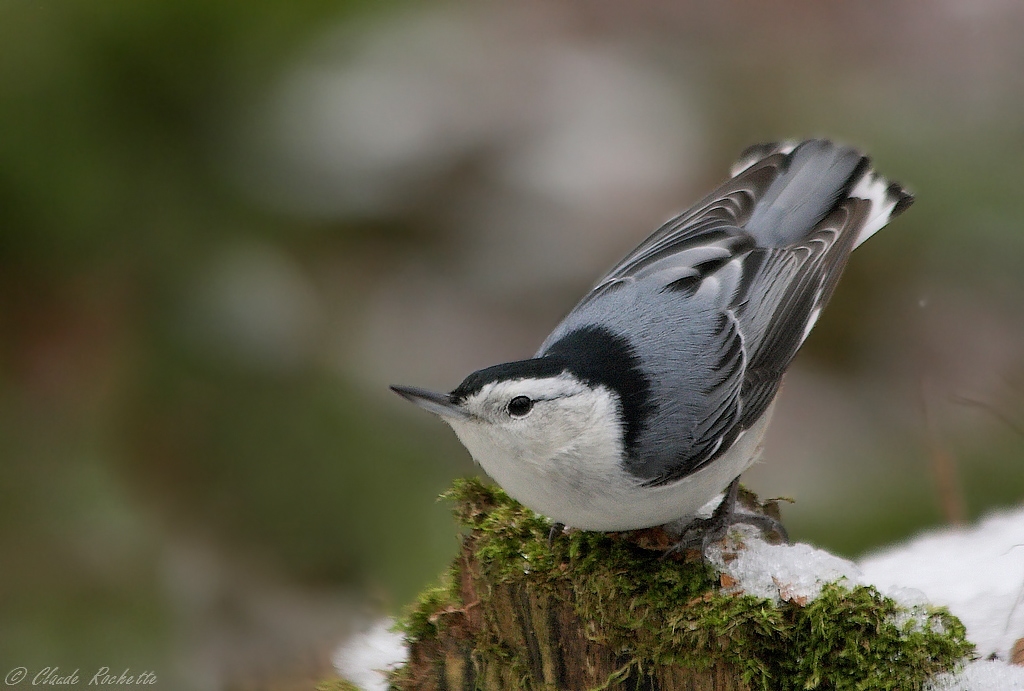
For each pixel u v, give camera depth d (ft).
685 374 18.78
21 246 38.40
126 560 33.53
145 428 36.63
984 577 19.42
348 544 33.86
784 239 22.34
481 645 19.04
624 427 18.20
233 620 31.55
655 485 17.99
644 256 22.12
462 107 43.42
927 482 32.32
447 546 32.63
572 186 41.04
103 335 38.11
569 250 39.83
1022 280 37.42
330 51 45.14
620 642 17.33
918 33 44.04
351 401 36.96
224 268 39.81
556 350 19.25
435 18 46.88
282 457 35.81
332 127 42.93
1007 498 30.66
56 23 40.27
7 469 35.09
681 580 17.31
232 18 43.09
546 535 19.13
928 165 39.27
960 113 40.93
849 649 16.14
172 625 31.91
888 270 38.19
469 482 21.16
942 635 16.30
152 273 39.27
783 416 35.27
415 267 40.91
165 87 41.47
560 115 43.42
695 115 42.93
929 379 31.86
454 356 38.19
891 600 16.39
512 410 18.06
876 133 40.50
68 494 34.76
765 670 16.24
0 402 36.42
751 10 46.24
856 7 45.50
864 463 33.71
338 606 31.81
